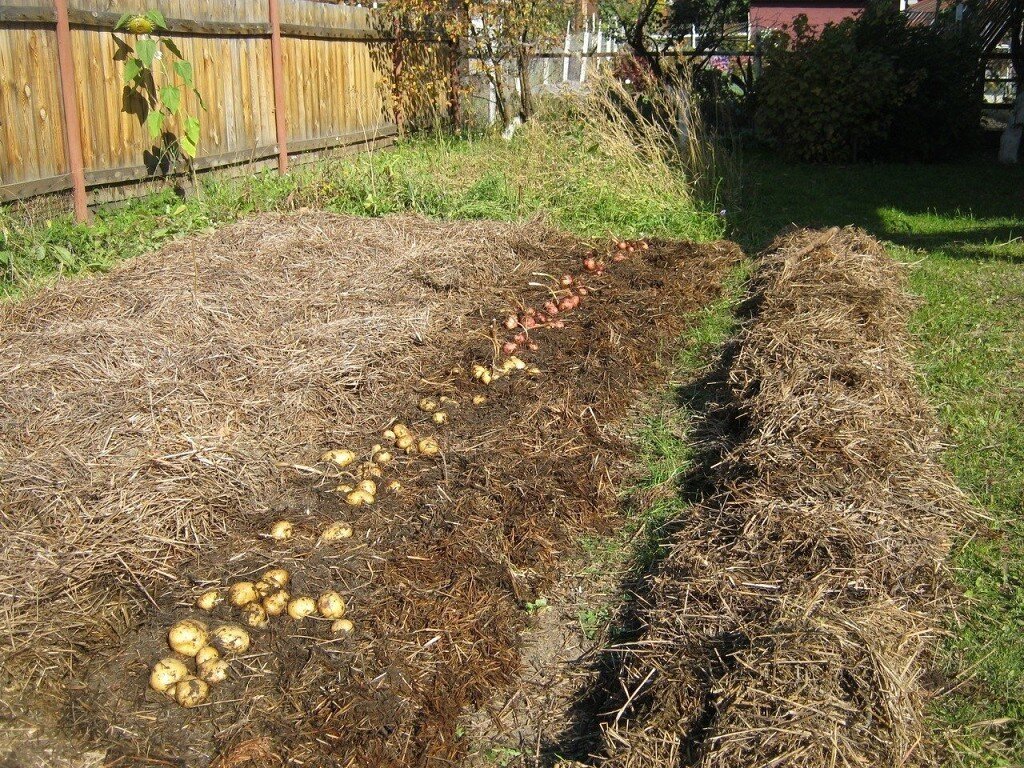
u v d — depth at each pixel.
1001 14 14.43
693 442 4.86
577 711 3.09
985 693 2.96
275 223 7.33
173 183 8.97
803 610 3.09
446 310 6.13
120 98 8.30
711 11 17.59
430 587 3.52
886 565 3.36
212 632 3.12
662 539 3.96
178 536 3.56
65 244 6.93
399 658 3.18
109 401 4.28
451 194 9.04
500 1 13.17
